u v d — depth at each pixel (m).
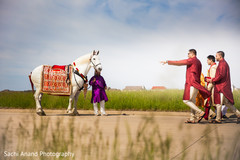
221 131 4.82
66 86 8.23
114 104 11.36
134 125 5.70
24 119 2.48
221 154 2.77
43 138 2.38
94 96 8.73
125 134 4.34
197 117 6.71
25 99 12.24
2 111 9.94
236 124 6.28
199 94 6.82
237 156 2.39
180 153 2.91
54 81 8.14
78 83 8.30
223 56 6.71
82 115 8.82
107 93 12.86
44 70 8.15
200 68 6.59
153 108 10.88
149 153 1.94
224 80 6.59
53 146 2.38
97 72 8.85
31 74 8.30
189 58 6.57
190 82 6.51
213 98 6.70
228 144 3.37
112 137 3.97
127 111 10.52
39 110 8.14
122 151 2.94
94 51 8.54
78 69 8.36
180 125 1.71
